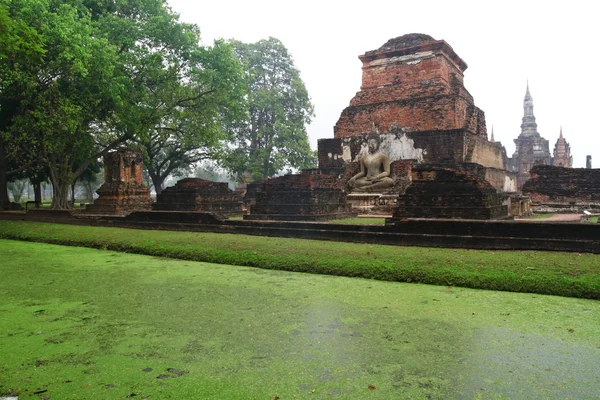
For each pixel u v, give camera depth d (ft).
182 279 24.71
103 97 67.77
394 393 11.64
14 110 68.08
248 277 25.03
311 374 12.78
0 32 36.45
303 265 26.58
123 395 11.60
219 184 59.06
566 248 24.79
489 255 24.43
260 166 125.39
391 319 17.44
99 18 71.51
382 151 68.08
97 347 14.92
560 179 65.82
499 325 16.55
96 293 21.88
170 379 12.51
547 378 12.33
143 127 74.49
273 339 15.52
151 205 64.08
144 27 72.13
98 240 37.52
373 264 24.85
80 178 98.58
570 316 17.35
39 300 20.70
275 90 126.93
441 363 13.41
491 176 63.57
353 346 14.80
